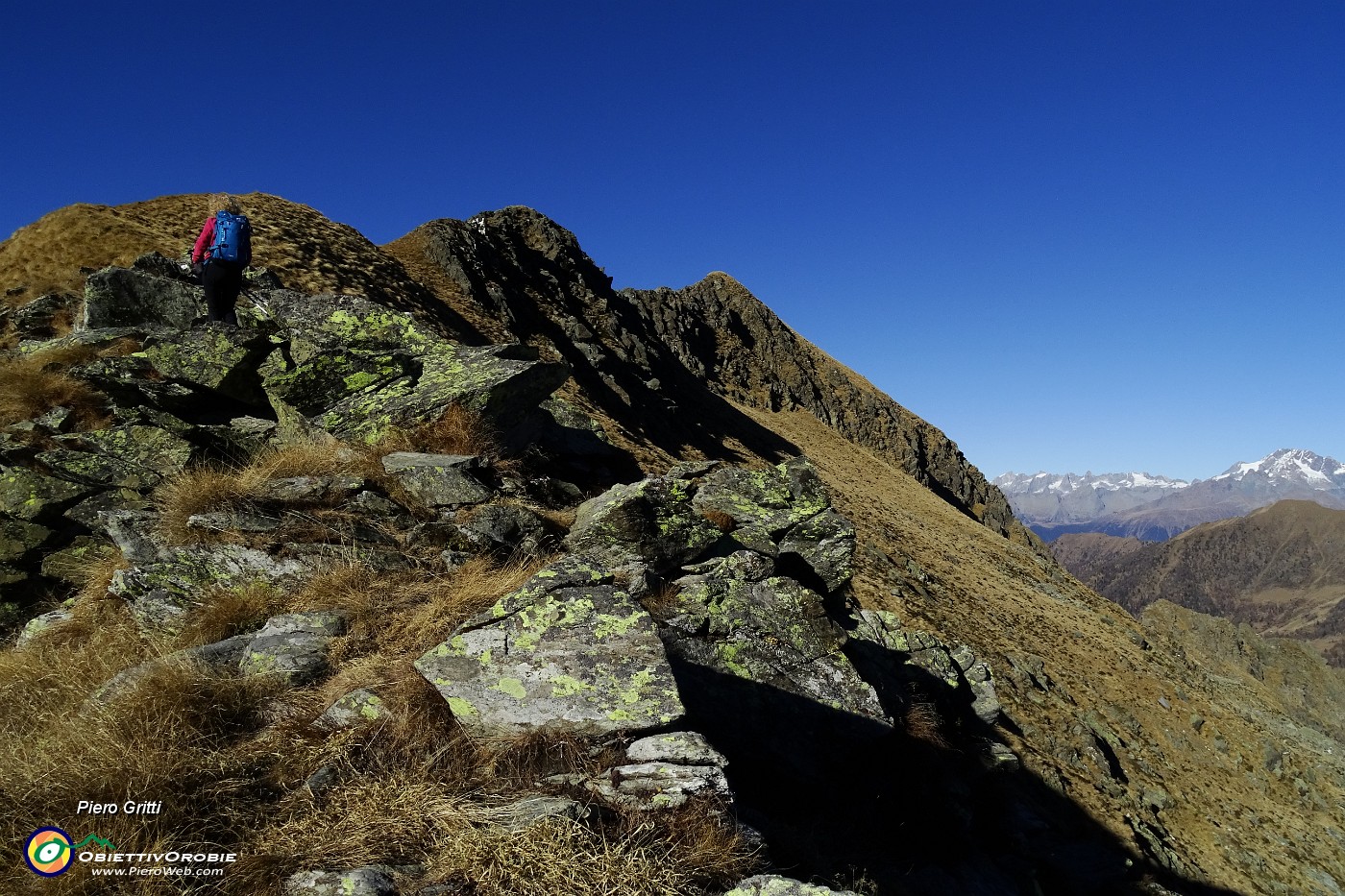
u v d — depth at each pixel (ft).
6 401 36.94
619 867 13.84
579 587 19.31
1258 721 230.48
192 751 15.60
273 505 27.12
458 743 16.84
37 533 30.83
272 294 43.11
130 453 33.12
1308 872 119.24
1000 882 28.22
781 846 18.99
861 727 25.40
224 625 21.59
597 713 16.99
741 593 27.14
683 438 230.68
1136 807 104.22
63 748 15.26
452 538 26.63
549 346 198.59
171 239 111.55
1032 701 120.78
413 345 40.27
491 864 13.56
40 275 91.56
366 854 13.73
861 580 135.03
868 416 481.05
